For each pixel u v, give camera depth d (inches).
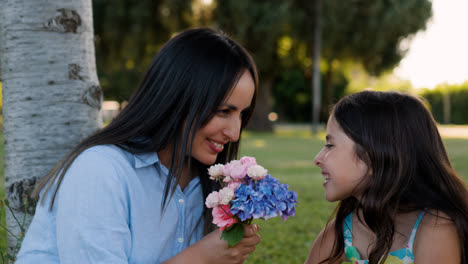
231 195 58.0
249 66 64.0
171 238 65.5
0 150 348.5
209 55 62.0
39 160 89.7
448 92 1357.0
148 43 743.1
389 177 74.3
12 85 90.1
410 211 74.7
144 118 62.5
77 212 54.8
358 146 75.7
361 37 827.4
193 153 65.3
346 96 83.8
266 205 57.9
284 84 1582.2
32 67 89.0
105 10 721.6
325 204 228.4
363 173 76.3
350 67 973.2
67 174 57.9
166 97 62.0
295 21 812.0
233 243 58.3
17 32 89.0
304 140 729.0
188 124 61.2
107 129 63.5
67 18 90.2
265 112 996.6
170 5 690.2
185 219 68.8
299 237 171.9
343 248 84.2
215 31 67.0
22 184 90.0
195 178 72.4
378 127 75.8
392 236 74.4
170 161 67.5
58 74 90.0
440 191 75.5
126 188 60.1
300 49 904.9
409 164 75.0
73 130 91.3
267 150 544.1
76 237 54.2
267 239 167.2
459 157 449.7
